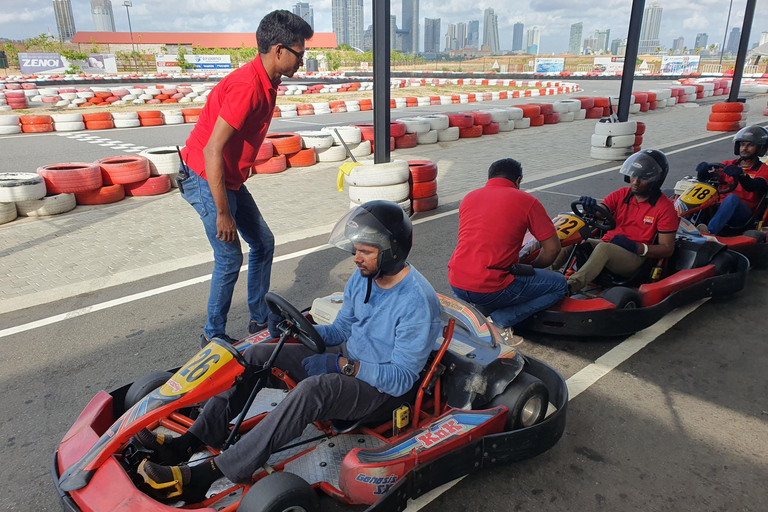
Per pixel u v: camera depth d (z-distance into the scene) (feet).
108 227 20.52
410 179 22.02
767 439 8.79
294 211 22.76
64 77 112.78
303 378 7.82
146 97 70.23
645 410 9.53
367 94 84.94
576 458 8.36
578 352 11.52
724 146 38.55
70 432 7.04
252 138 10.11
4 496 7.68
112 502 5.80
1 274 16.05
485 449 7.41
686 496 7.59
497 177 10.76
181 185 10.40
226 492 6.63
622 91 35.35
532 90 86.74
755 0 44.91
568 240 12.65
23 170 30.25
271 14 9.30
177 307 13.79
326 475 7.19
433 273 15.79
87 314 13.43
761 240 15.40
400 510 6.64
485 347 8.24
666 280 12.39
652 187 12.26
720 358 11.26
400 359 7.08
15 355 11.53
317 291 14.60
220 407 7.01
